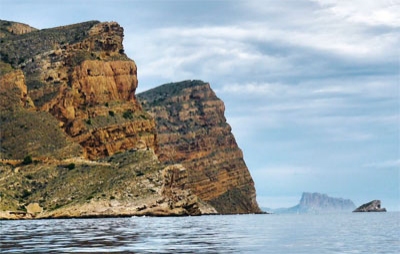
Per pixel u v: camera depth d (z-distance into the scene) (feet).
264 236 395.75
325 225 609.83
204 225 591.37
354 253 272.72
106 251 278.46
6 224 631.56
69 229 494.18
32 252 273.95
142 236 389.80
